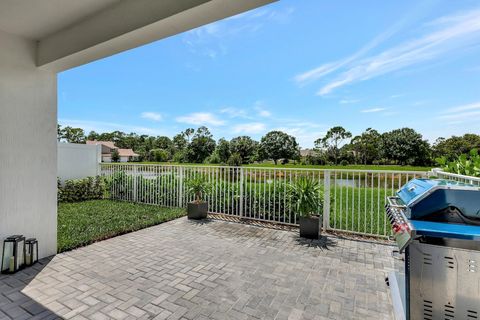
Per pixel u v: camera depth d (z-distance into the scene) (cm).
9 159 322
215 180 619
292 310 245
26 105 337
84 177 832
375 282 298
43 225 359
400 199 250
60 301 254
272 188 546
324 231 485
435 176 406
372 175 457
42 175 357
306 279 305
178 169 684
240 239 445
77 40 300
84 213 606
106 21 273
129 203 735
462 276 169
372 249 401
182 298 263
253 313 239
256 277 309
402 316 216
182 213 610
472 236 162
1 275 305
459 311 171
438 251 173
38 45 343
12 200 326
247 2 209
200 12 223
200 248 402
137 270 324
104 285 286
